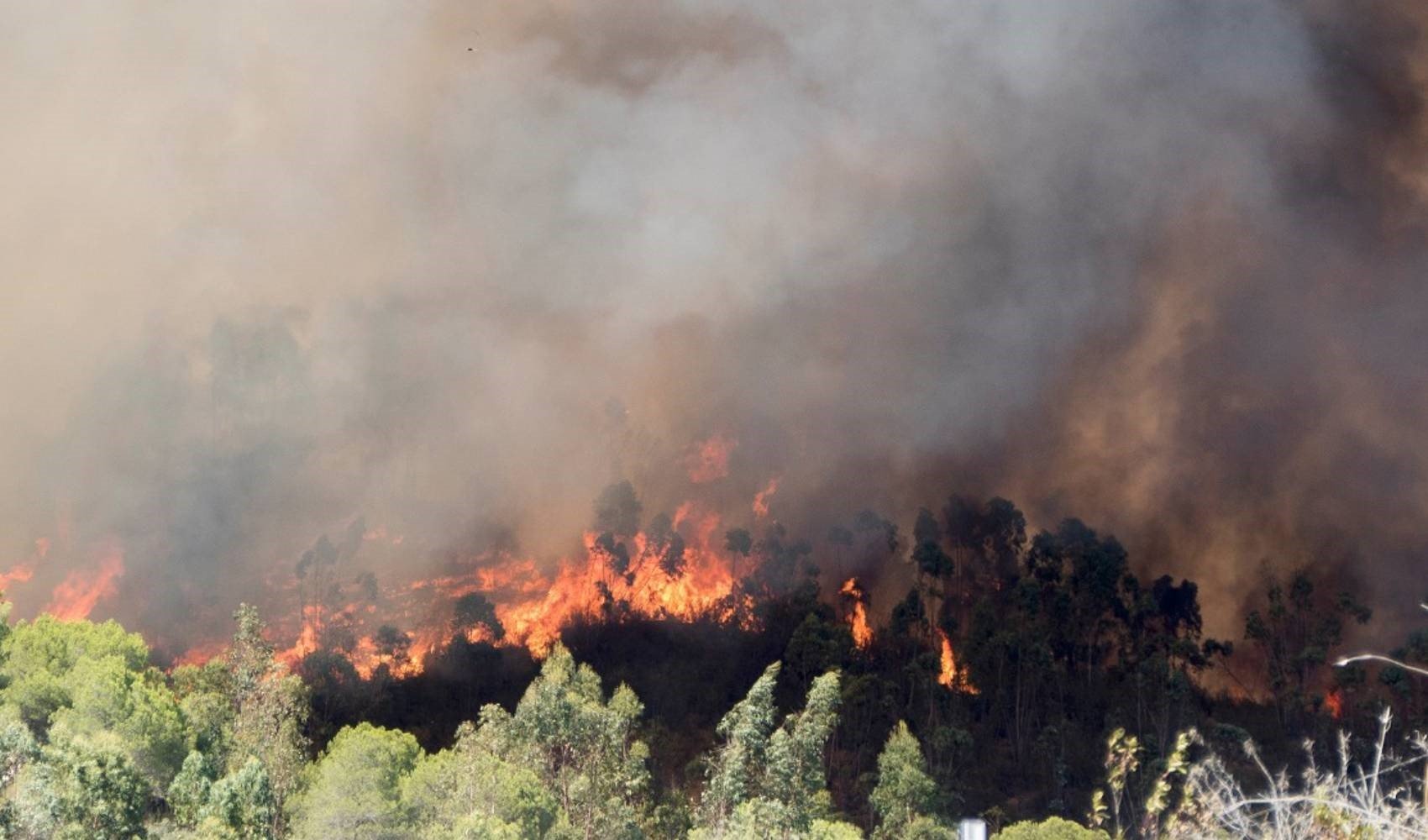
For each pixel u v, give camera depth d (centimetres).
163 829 7944
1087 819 13700
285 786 9406
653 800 11919
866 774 14475
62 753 7438
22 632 10481
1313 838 3444
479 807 8831
